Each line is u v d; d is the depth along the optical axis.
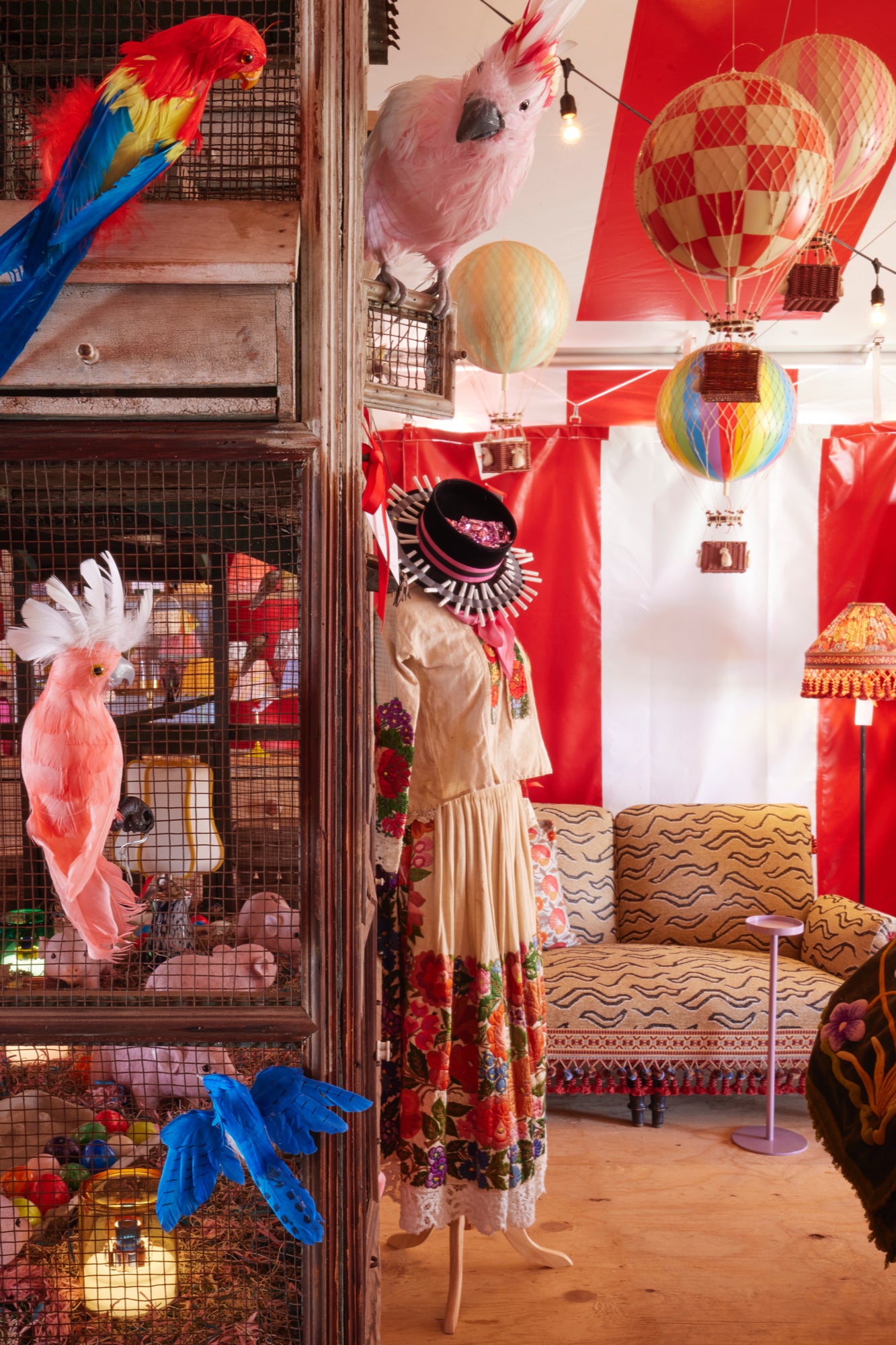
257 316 0.99
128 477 1.05
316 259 1.01
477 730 1.80
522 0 2.25
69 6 1.11
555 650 3.92
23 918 1.17
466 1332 1.91
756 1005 2.87
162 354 0.99
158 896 1.16
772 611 3.92
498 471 3.11
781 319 3.37
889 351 3.57
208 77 0.91
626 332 3.49
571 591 3.91
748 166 1.90
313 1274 1.01
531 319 2.65
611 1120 2.99
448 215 1.40
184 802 1.11
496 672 1.86
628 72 2.48
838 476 3.88
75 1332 1.04
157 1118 1.15
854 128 2.16
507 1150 1.79
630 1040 2.86
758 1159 2.70
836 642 3.51
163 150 0.91
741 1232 2.30
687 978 2.96
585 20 2.34
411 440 3.87
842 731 3.92
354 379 1.03
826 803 3.93
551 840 3.46
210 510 1.16
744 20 2.36
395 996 1.80
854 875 3.92
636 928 3.51
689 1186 2.53
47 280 0.92
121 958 1.13
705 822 3.57
